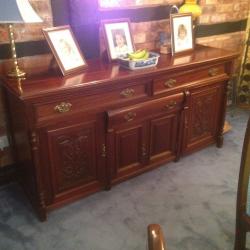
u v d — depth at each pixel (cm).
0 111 198
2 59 186
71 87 160
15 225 181
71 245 167
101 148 194
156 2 234
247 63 318
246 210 107
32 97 150
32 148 165
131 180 221
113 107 186
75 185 193
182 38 227
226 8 284
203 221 183
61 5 192
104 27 202
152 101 202
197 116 237
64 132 174
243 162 102
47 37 173
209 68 224
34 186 179
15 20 144
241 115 322
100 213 190
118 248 165
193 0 236
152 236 63
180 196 205
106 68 192
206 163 241
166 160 234
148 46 245
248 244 166
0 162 211
